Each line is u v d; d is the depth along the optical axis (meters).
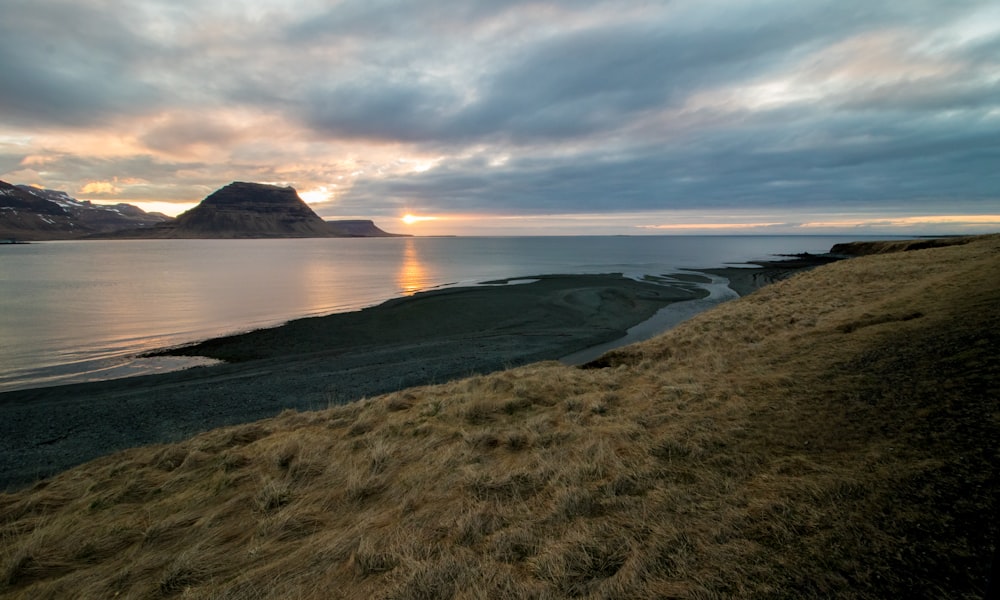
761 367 8.07
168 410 14.37
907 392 5.32
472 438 6.45
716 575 2.87
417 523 4.17
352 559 3.71
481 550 3.61
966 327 7.08
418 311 32.31
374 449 6.18
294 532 4.43
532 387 9.27
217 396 15.67
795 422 5.23
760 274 60.47
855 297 15.20
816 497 3.53
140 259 105.12
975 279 11.55
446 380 17.55
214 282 55.53
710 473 4.35
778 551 2.99
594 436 6.02
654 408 6.86
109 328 28.62
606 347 23.39
